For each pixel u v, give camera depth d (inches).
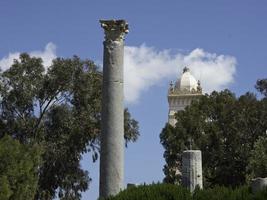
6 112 2169.0
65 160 2180.1
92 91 2201.0
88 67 2226.9
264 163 2122.3
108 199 952.9
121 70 1045.8
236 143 2443.4
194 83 3570.4
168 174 2480.3
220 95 2571.4
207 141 2436.0
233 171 2421.3
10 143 1854.1
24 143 2167.8
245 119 2456.9
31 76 2183.8
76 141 2166.6
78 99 2191.2
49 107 2209.6
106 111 1026.1
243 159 2421.3
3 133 2156.7
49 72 2185.0
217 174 2410.2
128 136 2262.6
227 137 2459.4
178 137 2484.0
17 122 2158.0
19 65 2176.4
